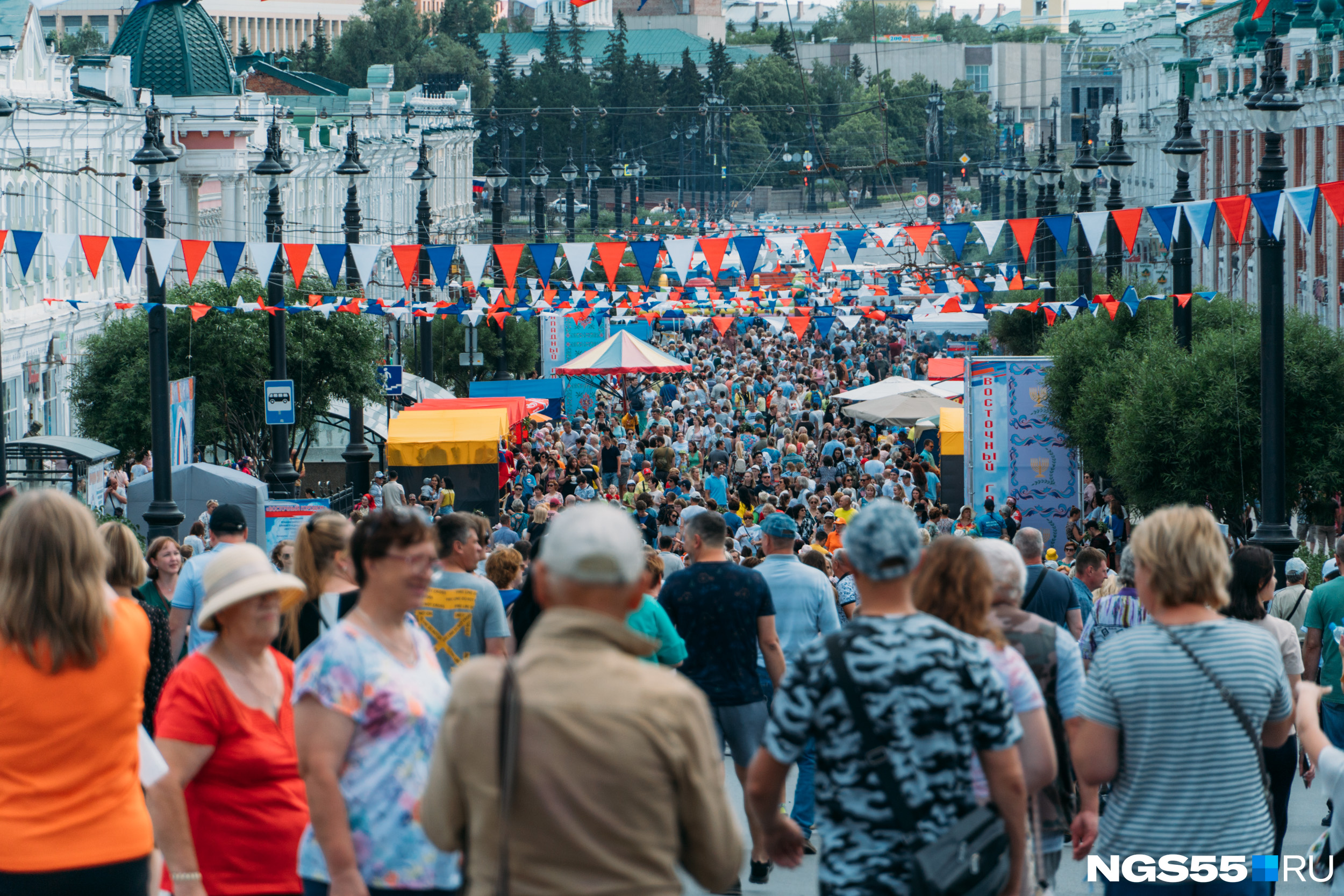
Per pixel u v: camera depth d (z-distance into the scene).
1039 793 15.32
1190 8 171.38
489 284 102.69
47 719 12.52
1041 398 71.25
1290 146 110.38
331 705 12.91
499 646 20.48
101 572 12.79
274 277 67.88
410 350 121.44
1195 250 140.12
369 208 159.50
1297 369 60.19
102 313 96.94
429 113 175.25
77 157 93.06
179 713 13.89
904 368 142.75
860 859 11.84
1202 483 61.25
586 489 77.25
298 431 100.88
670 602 21.48
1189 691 13.48
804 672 12.02
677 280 100.25
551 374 123.88
